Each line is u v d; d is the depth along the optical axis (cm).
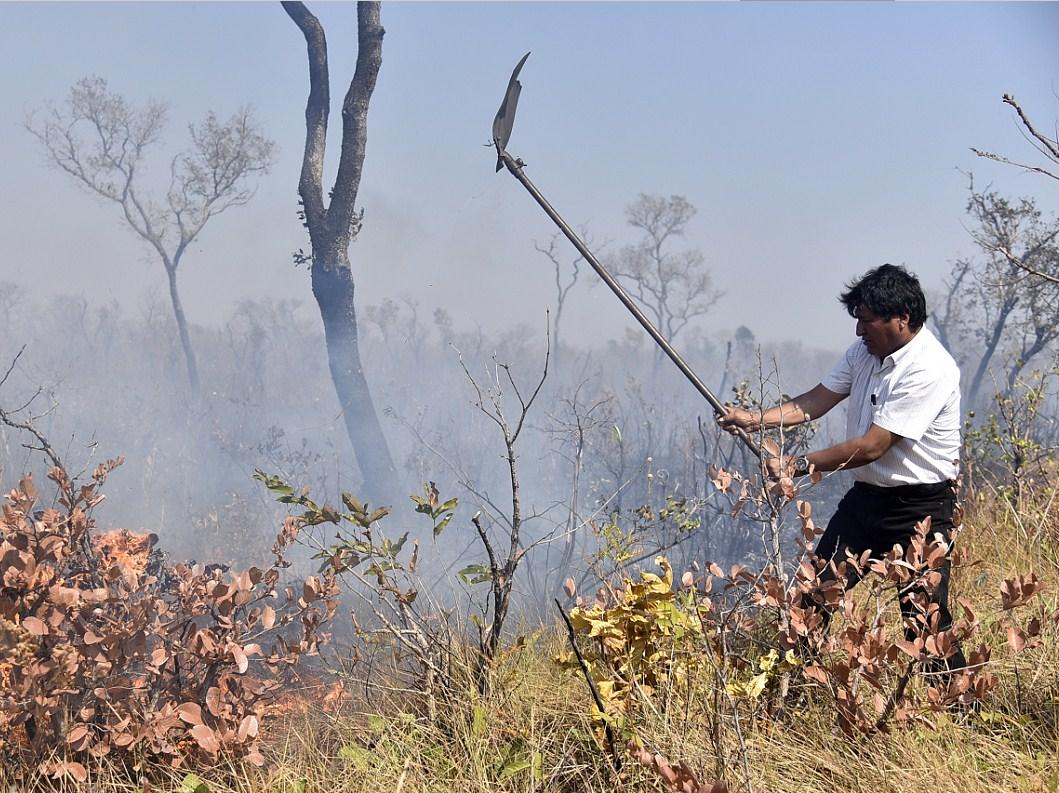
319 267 752
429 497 371
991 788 307
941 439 380
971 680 337
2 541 363
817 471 365
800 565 342
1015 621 424
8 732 333
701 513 652
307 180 752
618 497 727
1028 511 553
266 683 376
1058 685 373
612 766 321
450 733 354
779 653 361
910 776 308
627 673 339
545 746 347
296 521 384
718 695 321
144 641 351
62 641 345
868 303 374
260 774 336
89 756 339
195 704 333
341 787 330
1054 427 802
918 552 340
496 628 378
